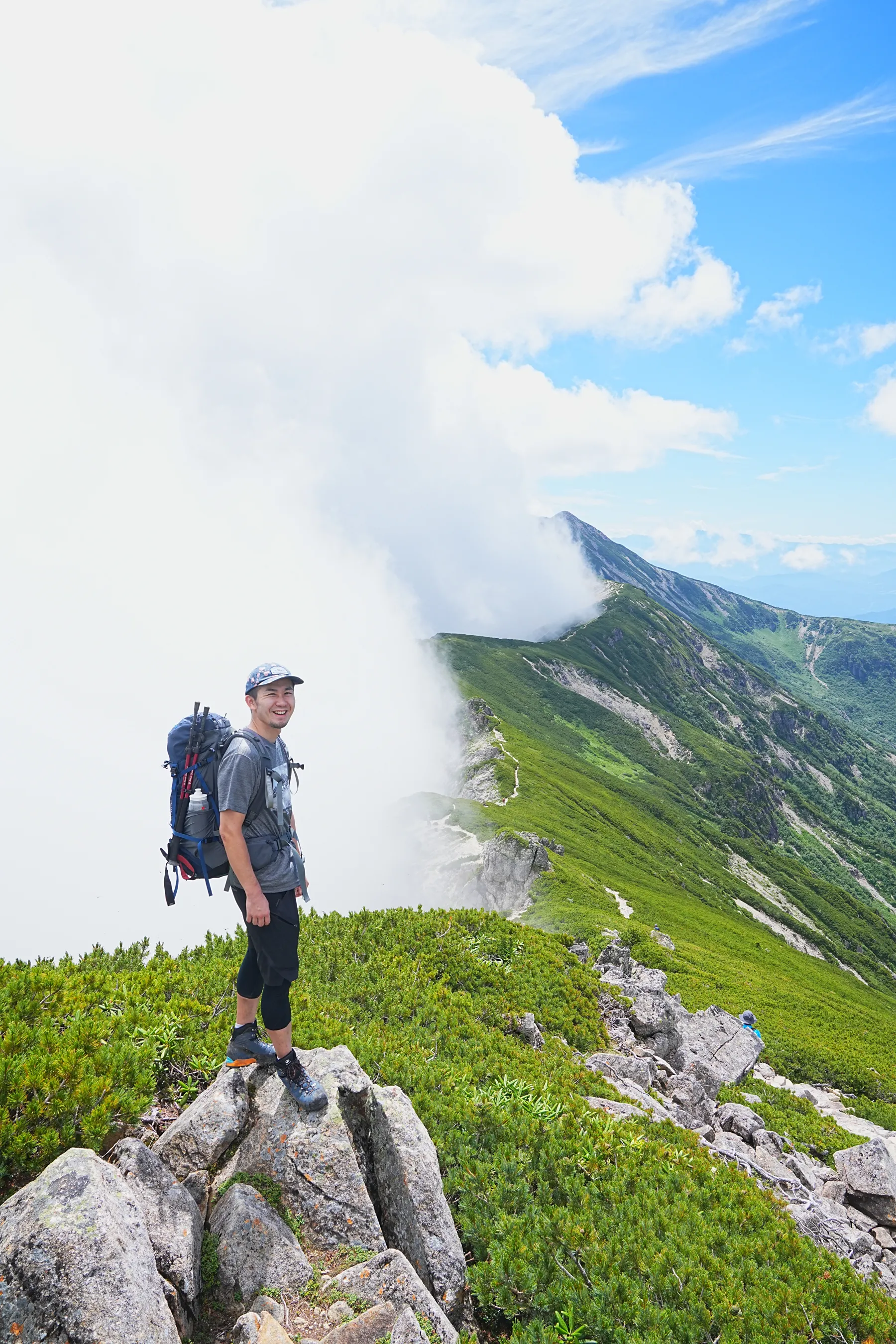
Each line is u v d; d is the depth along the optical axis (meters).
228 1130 5.91
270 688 6.11
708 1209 8.15
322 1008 10.20
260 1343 4.38
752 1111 15.78
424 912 17.50
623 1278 6.36
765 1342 6.14
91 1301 3.88
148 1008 7.43
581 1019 15.86
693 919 99.75
